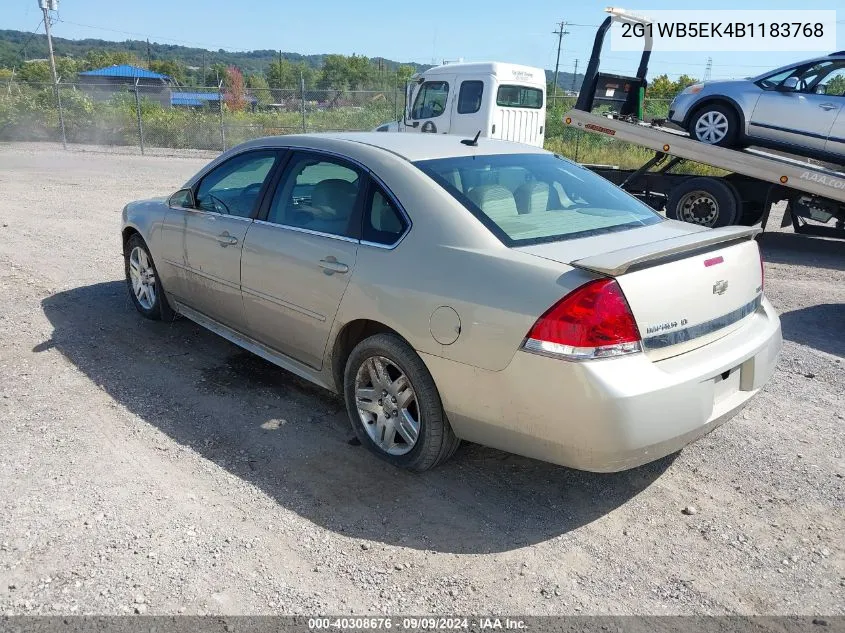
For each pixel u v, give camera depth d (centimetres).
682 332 302
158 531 306
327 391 455
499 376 301
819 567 294
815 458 382
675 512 332
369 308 347
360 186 373
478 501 338
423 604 269
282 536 307
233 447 382
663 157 1082
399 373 355
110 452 372
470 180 361
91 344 526
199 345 529
